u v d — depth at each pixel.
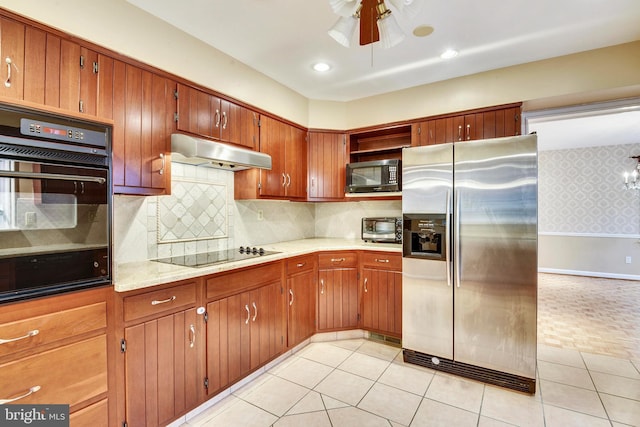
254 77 2.69
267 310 2.41
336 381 2.28
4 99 1.19
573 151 5.86
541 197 6.13
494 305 2.24
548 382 2.28
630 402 2.02
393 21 1.43
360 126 3.38
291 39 2.25
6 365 1.18
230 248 2.82
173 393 1.74
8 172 1.20
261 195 2.73
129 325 1.55
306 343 2.92
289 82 2.98
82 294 1.39
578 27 2.10
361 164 3.22
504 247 2.21
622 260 5.54
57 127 1.33
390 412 1.92
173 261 2.15
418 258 2.50
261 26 2.08
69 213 1.36
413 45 2.33
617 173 5.54
